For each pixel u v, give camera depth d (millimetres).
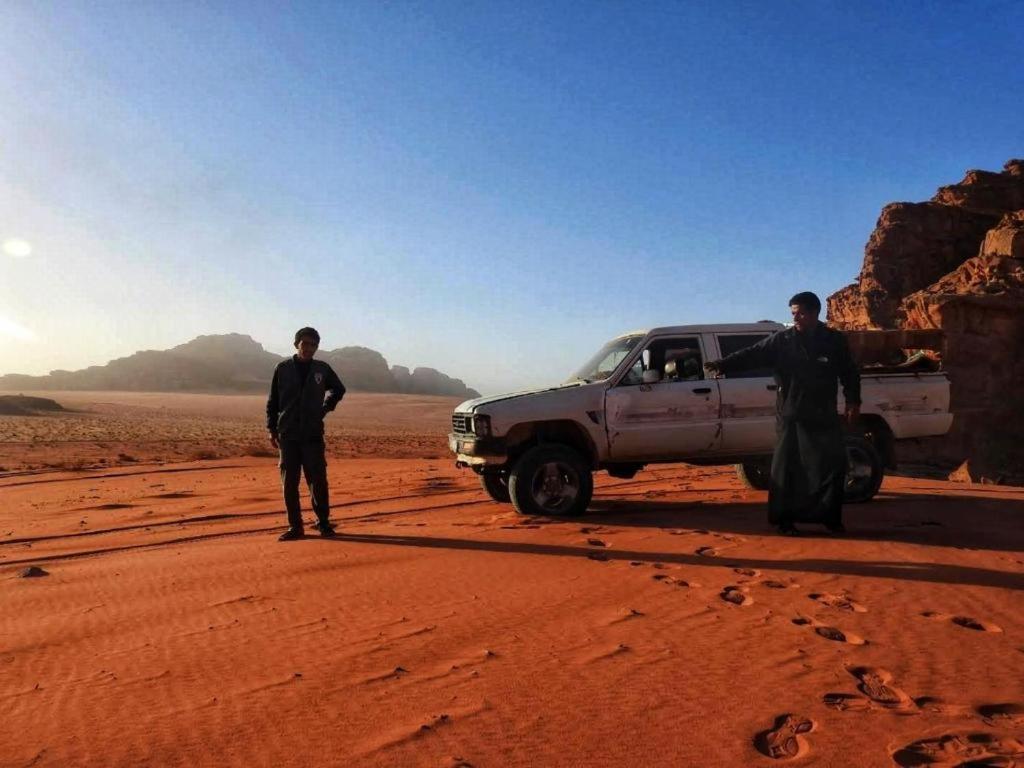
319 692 3156
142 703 3066
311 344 7098
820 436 6449
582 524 7391
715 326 8875
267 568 5594
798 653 3604
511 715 2908
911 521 7191
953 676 3326
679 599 4574
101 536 7965
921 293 31406
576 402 8289
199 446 32562
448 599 4637
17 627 4207
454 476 14680
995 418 27484
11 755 2613
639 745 2664
